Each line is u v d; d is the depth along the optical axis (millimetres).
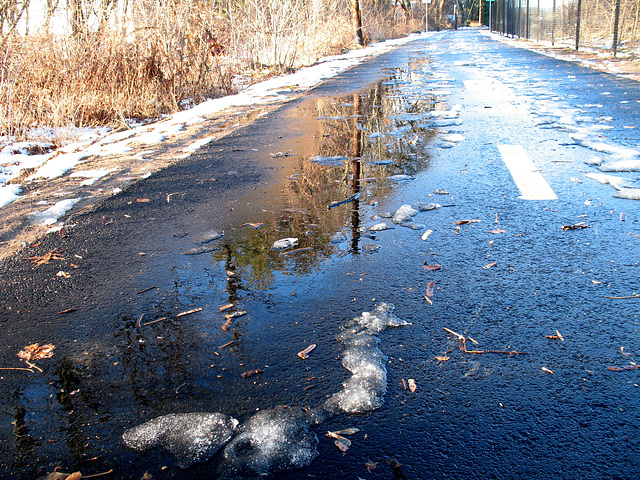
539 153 5504
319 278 3025
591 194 4184
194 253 3439
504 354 2275
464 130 6824
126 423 1965
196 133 7531
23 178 5500
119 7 9938
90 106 8547
